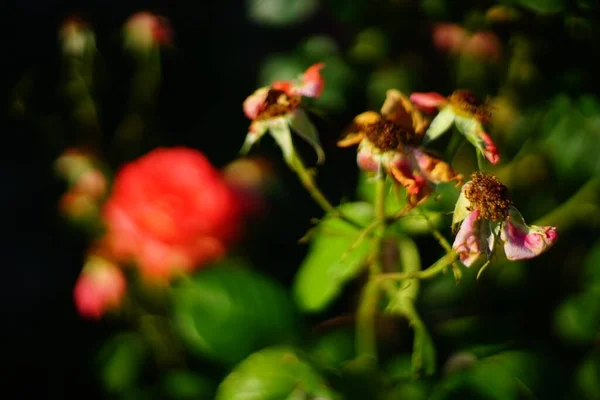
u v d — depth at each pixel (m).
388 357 0.57
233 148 1.00
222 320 0.57
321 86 0.58
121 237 0.69
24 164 1.12
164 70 1.03
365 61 0.72
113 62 1.06
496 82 0.68
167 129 1.02
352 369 0.55
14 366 0.97
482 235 0.52
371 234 0.57
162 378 0.71
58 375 0.96
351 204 0.60
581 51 0.63
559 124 0.64
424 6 0.68
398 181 0.55
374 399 0.54
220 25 1.04
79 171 0.80
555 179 0.66
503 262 0.64
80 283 0.73
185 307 0.58
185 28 1.05
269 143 0.77
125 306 0.74
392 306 0.55
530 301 0.64
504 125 0.65
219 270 0.59
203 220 0.68
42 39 1.15
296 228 0.77
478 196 0.52
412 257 0.58
